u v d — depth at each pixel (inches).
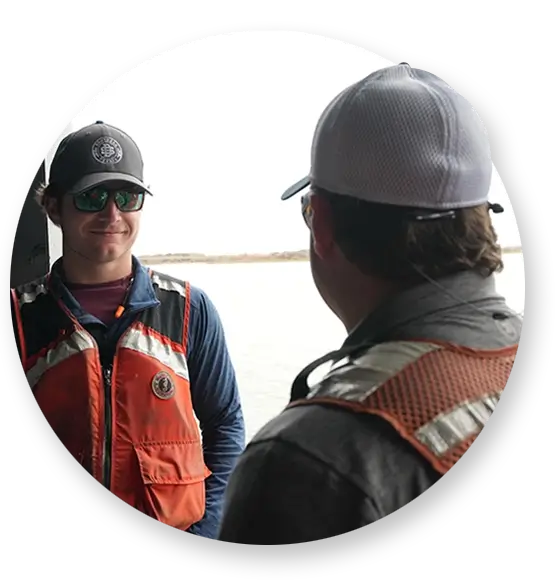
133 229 61.1
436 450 51.0
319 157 53.6
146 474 60.4
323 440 51.4
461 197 52.2
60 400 60.9
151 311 60.7
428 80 54.4
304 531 51.4
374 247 52.1
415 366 51.8
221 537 54.0
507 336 54.5
